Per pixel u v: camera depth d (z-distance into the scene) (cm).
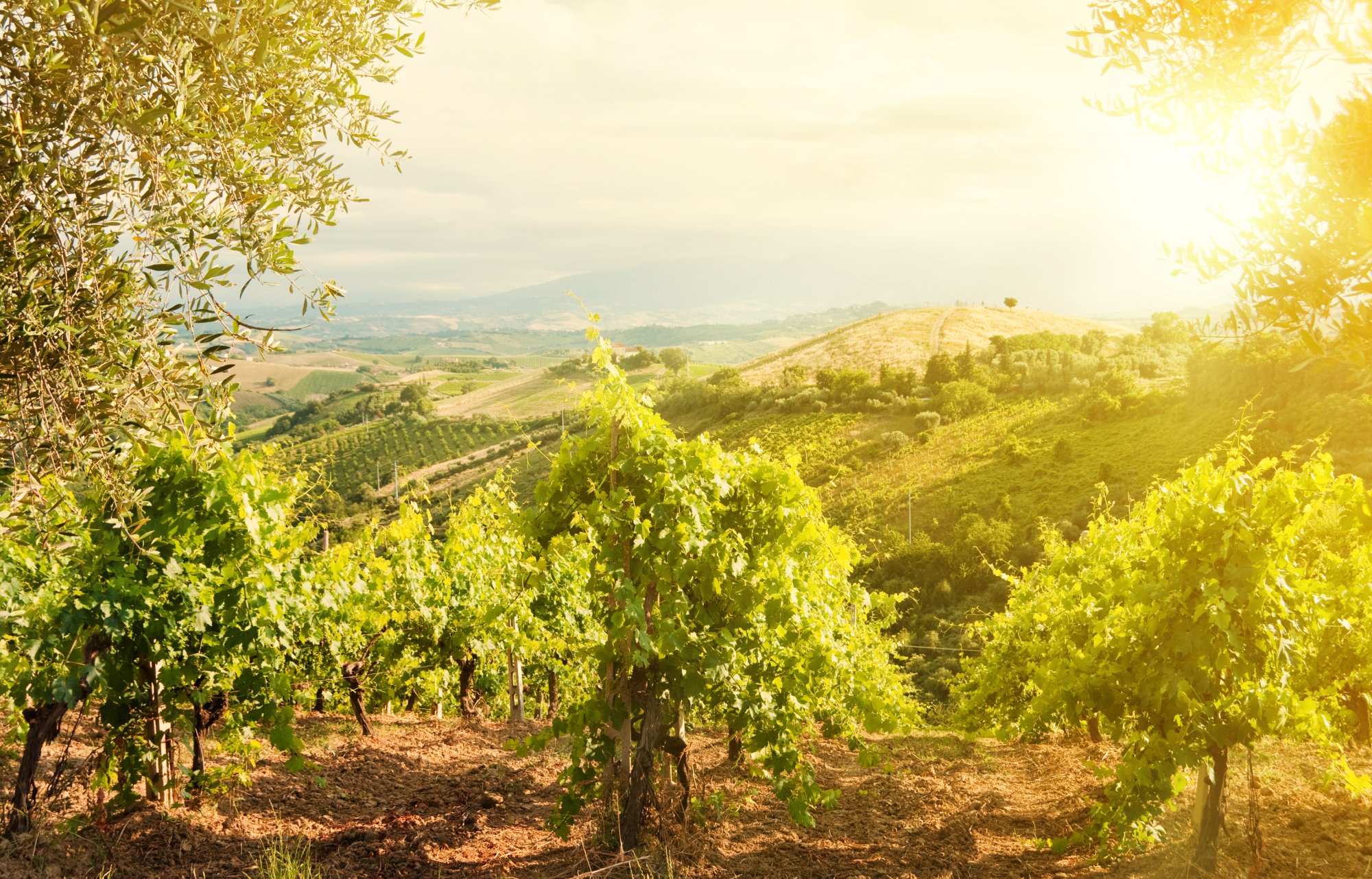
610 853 503
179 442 405
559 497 570
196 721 536
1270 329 290
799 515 618
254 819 531
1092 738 984
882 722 789
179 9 217
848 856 543
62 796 495
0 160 216
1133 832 514
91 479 242
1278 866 479
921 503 4684
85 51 212
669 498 520
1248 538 466
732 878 485
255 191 262
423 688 1150
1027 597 1152
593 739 536
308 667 827
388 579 915
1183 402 4625
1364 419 3164
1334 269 266
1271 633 472
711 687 574
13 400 226
